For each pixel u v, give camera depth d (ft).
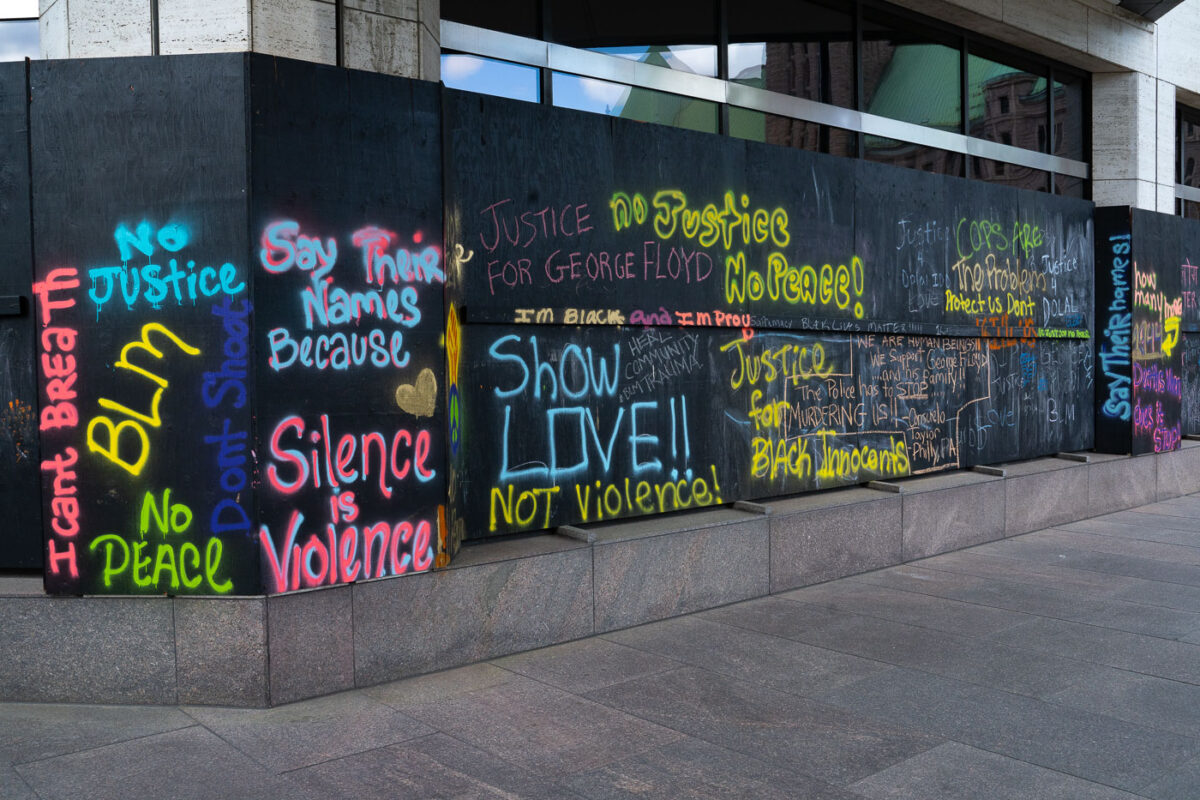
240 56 14.67
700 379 22.29
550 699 15.48
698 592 20.83
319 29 17.10
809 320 24.54
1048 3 32.55
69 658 15.17
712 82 24.94
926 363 28.27
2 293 16.26
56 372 15.15
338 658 15.69
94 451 15.14
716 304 22.49
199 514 15.01
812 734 14.12
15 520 16.48
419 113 16.43
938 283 28.48
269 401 14.96
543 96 21.81
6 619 15.20
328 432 15.52
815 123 27.35
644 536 19.83
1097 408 35.50
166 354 14.98
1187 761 13.21
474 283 18.43
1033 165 34.81
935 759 13.26
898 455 27.40
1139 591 22.66
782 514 22.53
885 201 26.68
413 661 16.52
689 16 24.63
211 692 15.08
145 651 15.11
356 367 15.80
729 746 13.67
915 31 30.19
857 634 19.16
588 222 20.13
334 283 15.53
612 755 13.34
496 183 18.71
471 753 13.37
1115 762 13.19
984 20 30.60
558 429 19.76
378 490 16.06
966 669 17.07
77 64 14.96
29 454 16.40
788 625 19.79
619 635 19.06
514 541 19.16
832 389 25.40
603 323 20.29
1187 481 38.04
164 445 15.03
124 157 14.96
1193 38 40.06
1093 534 29.91
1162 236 36.17
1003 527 29.14
